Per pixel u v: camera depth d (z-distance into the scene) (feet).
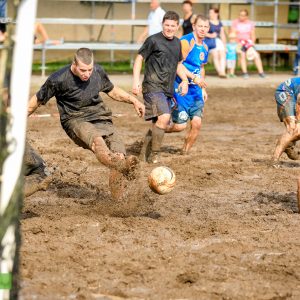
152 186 65.21
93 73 68.59
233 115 138.51
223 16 212.64
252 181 82.79
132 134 115.34
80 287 49.44
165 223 64.18
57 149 98.27
